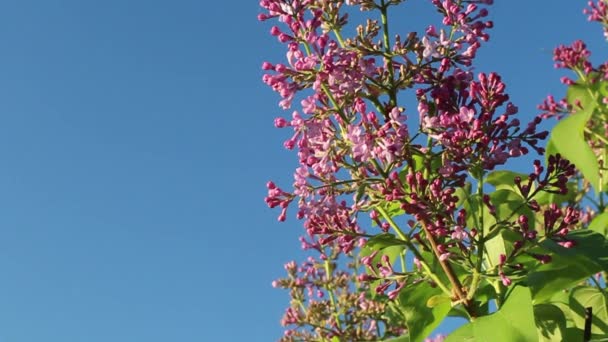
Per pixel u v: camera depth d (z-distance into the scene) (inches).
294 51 148.3
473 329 131.9
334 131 146.6
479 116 140.2
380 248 153.7
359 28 148.6
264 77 148.5
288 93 146.8
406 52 147.6
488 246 161.3
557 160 143.7
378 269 155.3
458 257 141.2
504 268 142.5
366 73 144.4
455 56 147.5
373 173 146.6
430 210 139.6
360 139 139.4
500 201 172.2
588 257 148.9
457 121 139.4
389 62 149.0
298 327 290.5
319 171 145.6
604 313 179.0
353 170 146.6
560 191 144.2
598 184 201.0
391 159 137.5
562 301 180.4
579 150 204.4
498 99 139.6
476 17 148.6
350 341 278.5
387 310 270.7
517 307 130.4
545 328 156.2
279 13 151.1
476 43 147.3
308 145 147.5
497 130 140.3
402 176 157.5
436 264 152.2
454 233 139.4
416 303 151.2
